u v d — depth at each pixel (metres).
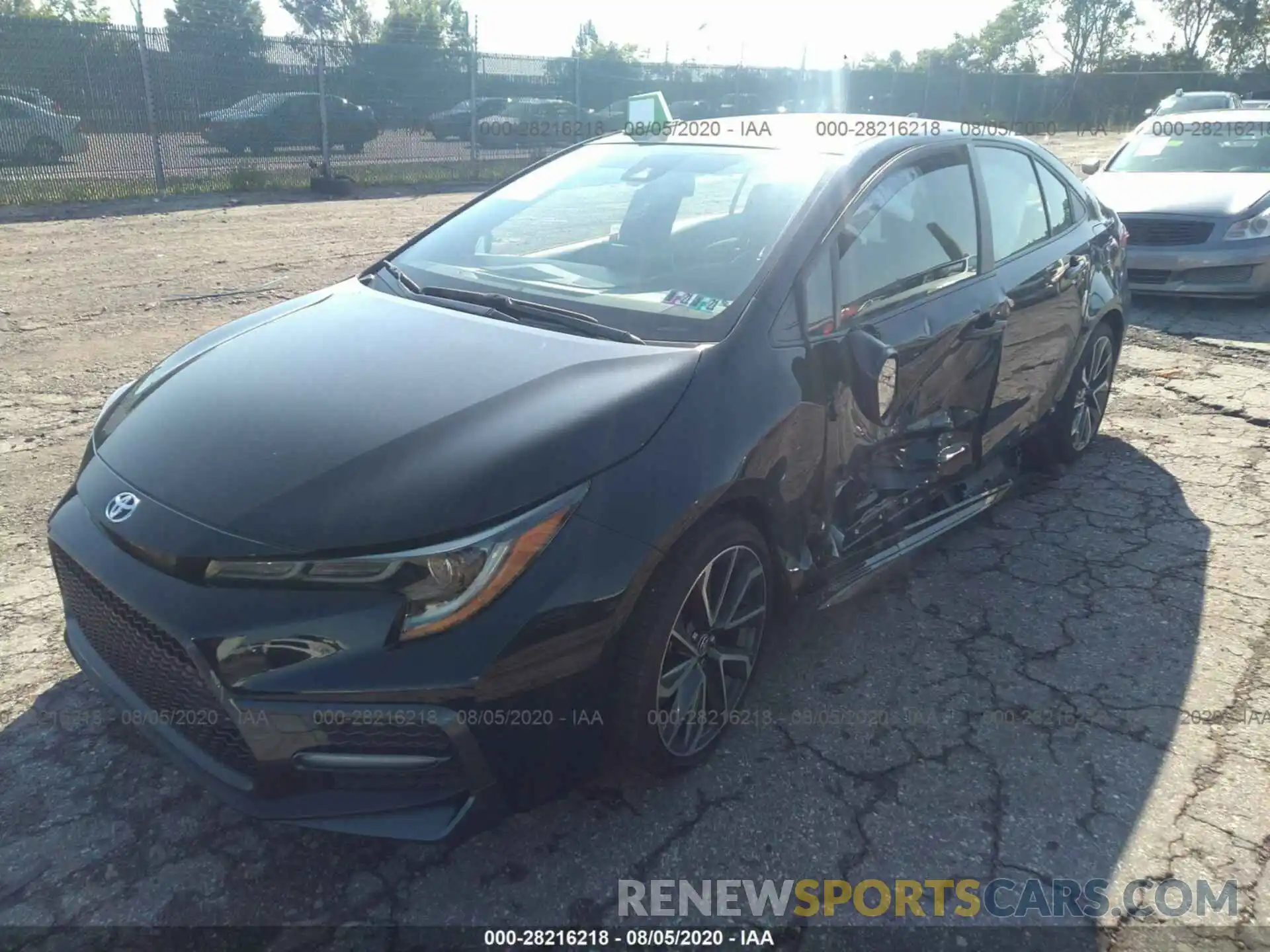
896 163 3.23
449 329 2.73
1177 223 7.45
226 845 2.33
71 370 5.82
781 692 2.95
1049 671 3.07
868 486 3.04
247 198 14.62
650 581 2.27
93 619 2.34
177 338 6.53
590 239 3.20
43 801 2.44
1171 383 5.94
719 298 2.71
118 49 13.73
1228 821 2.46
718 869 2.30
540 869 2.29
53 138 13.28
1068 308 4.11
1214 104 23.03
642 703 2.31
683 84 21.55
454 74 17.78
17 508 3.98
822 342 2.74
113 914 2.14
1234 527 4.05
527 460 2.14
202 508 2.12
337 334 2.77
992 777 2.61
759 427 2.47
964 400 3.43
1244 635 3.27
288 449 2.21
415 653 1.97
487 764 2.06
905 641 3.22
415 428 2.23
